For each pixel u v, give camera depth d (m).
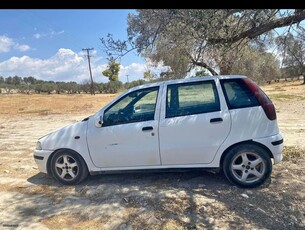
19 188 4.77
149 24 4.60
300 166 5.00
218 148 4.20
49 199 4.24
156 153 4.35
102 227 3.38
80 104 26.83
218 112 4.21
